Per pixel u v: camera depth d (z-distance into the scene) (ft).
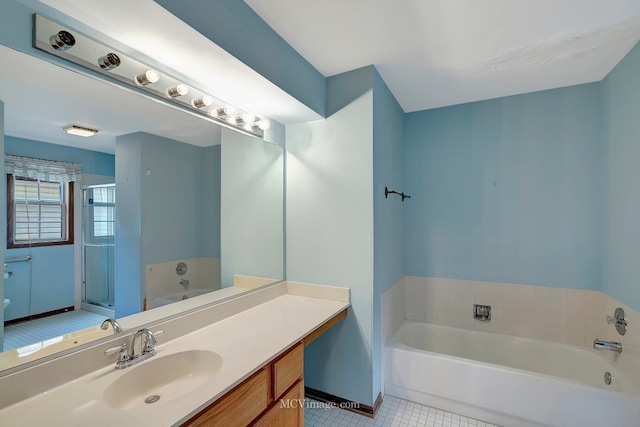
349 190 6.79
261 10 4.85
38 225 3.71
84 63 3.80
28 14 3.34
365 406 6.65
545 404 5.90
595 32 5.38
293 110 6.53
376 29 5.33
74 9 3.45
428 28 5.30
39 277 3.70
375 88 6.75
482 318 8.50
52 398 3.31
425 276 9.20
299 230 7.39
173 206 5.36
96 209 4.31
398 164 8.79
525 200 8.07
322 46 5.86
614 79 6.61
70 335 3.86
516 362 7.91
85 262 4.19
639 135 5.66
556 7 4.74
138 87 4.45
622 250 6.28
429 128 9.20
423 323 9.02
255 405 4.08
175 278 5.38
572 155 7.58
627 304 6.07
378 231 6.91
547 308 7.84
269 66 5.22
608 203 6.88
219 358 4.24
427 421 6.40
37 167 3.69
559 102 7.70
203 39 4.03
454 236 8.88
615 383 5.96
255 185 6.84
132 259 4.74
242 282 6.54
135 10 3.46
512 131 8.21
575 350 7.28
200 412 3.31
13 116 3.43
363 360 6.67
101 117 4.27
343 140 6.86
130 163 4.72
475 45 5.81
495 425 6.27
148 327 4.53
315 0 4.61
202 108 5.46
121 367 3.93
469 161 8.71
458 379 6.62
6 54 3.26
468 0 4.60
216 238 6.13
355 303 6.73
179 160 5.44
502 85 7.58
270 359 4.27
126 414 3.05
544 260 7.88
